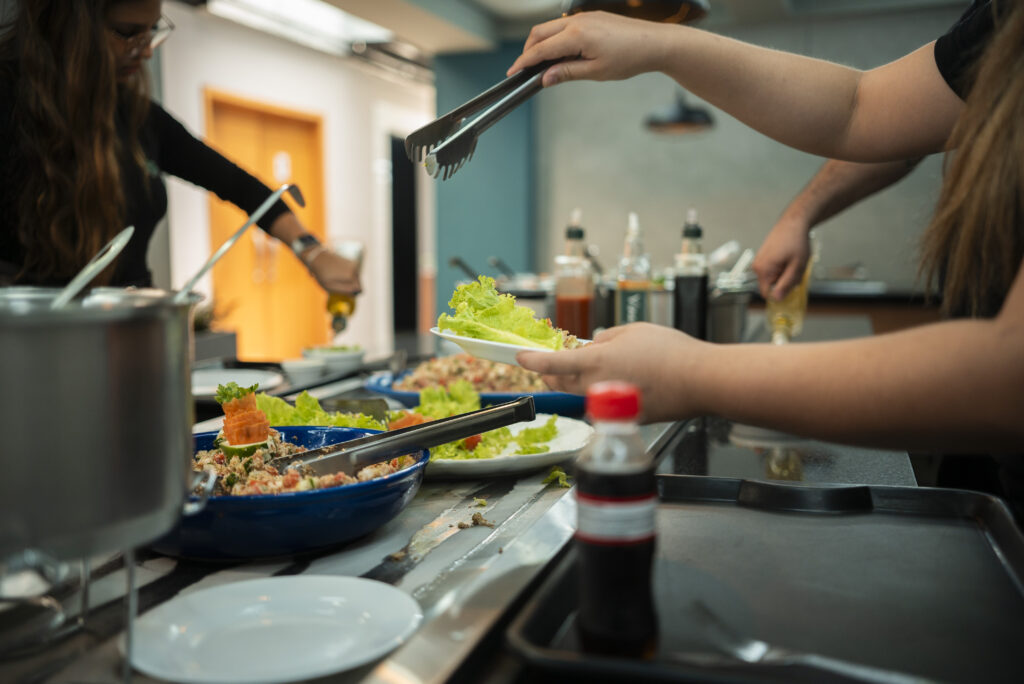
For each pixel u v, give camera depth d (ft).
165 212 6.03
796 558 2.18
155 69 9.93
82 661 1.70
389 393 4.31
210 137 17.65
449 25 17.24
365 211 23.71
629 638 1.61
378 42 20.17
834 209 5.48
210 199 18.12
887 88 3.20
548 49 2.90
